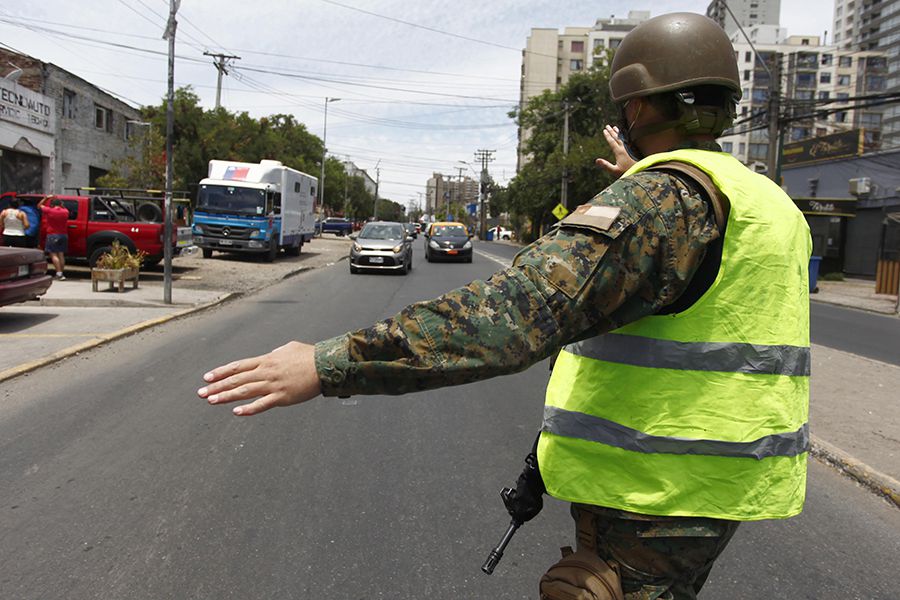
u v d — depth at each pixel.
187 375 6.61
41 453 4.42
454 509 3.68
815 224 29.58
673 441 1.24
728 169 1.27
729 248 1.22
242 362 1.15
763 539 3.49
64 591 2.80
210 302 11.91
